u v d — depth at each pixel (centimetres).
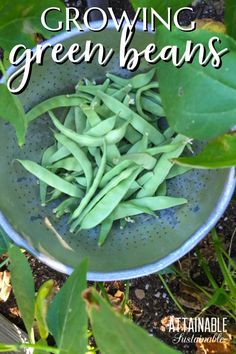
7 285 106
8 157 89
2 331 103
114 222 93
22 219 89
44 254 88
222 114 56
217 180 84
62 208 91
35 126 93
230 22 65
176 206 90
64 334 53
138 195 92
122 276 87
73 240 91
